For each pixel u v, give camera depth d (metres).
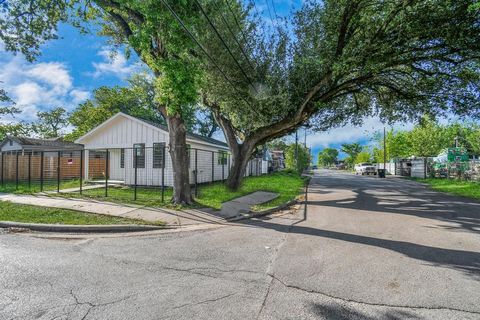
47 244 5.43
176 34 7.12
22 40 10.38
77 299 3.13
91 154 21.11
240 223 7.49
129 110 31.86
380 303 3.09
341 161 107.75
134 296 3.21
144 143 15.82
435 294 3.32
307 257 4.63
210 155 19.06
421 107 13.05
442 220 7.84
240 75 11.61
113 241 5.69
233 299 3.15
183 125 9.61
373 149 50.44
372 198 12.89
